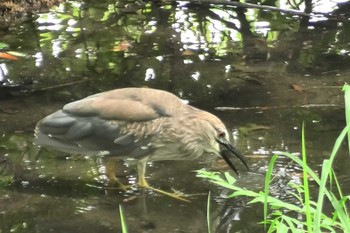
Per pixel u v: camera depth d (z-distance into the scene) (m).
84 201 7.08
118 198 7.16
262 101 9.29
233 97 9.40
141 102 7.30
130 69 10.18
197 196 7.20
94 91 9.47
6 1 12.36
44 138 7.37
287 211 6.82
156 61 10.48
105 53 10.73
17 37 11.34
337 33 11.62
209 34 11.52
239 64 10.43
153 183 7.47
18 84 9.66
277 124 8.67
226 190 7.30
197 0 12.91
